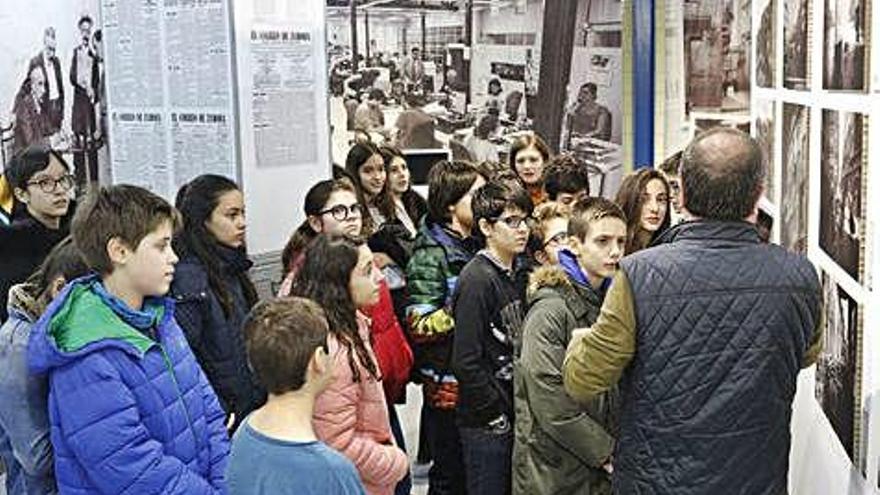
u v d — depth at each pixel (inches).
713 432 78.0
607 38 279.3
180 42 163.5
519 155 190.7
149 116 171.6
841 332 91.7
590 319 110.0
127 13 171.3
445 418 144.8
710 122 205.5
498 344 126.5
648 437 80.2
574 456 109.9
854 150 85.2
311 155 173.0
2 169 183.6
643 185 144.4
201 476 88.0
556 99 291.6
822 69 97.5
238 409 117.2
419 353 144.6
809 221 105.1
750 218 81.6
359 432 102.4
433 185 146.3
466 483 134.5
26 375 85.1
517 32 294.4
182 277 112.6
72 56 197.8
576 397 85.4
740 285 78.3
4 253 142.6
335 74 290.8
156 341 86.5
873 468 81.7
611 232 109.3
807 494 111.3
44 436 85.4
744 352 77.7
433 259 143.0
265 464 77.6
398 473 103.2
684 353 78.2
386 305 127.6
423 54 297.7
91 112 202.7
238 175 157.9
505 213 125.8
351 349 100.5
